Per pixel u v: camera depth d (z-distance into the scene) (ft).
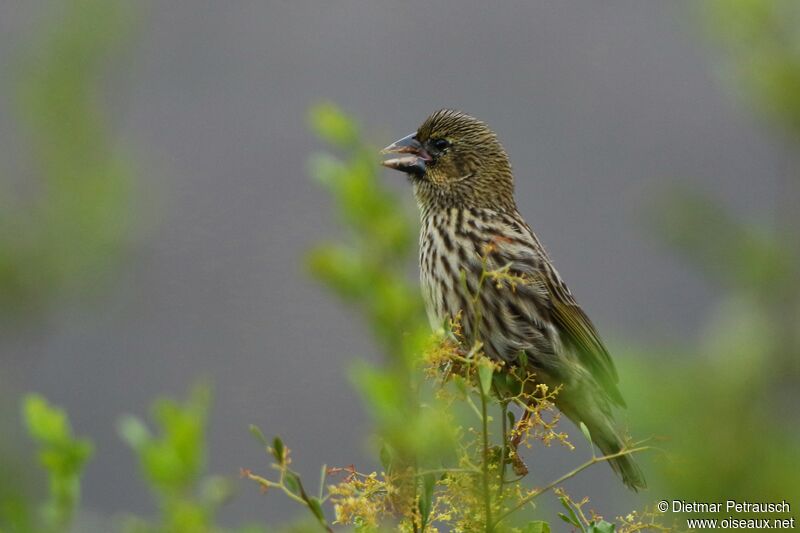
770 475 20.59
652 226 26.61
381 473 18.47
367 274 21.83
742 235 26.08
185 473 20.18
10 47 48.60
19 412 37.70
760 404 21.35
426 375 17.63
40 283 44.27
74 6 44.83
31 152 44.47
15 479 33.94
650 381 21.02
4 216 44.14
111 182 44.60
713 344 21.67
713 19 30.76
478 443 18.30
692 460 20.63
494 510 17.98
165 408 20.47
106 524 20.74
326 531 17.35
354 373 17.21
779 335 22.27
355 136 23.43
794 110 29.99
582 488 40.45
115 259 44.83
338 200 22.71
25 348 47.34
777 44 30.58
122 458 55.21
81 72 44.78
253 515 48.60
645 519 19.19
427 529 17.78
